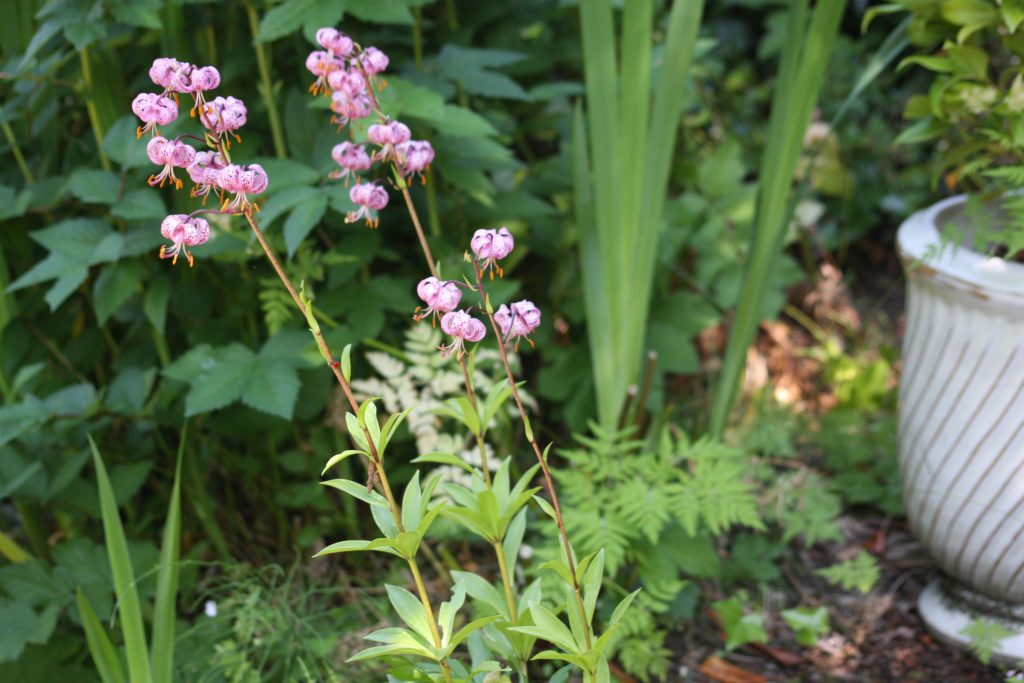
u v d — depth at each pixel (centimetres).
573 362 251
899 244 205
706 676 211
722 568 228
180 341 229
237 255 209
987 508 198
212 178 150
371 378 214
